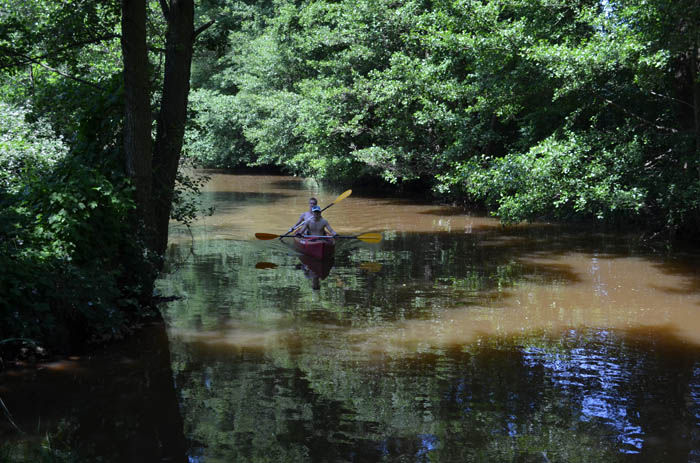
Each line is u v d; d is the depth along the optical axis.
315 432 4.55
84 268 6.63
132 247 7.50
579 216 17.81
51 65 9.35
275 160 35.09
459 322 7.57
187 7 8.59
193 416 4.83
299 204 21.45
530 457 4.16
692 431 4.57
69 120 8.66
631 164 12.73
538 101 15.48
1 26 8.43
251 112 34.28
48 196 6.78
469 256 12.20
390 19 21.55
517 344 6.70
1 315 5.77
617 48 11.38
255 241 13.91
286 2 31.11
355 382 5.58
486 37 14.06
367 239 12.84
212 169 42.69
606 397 5.24
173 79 8.55
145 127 7.70
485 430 4.59
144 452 4.22
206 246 13.21
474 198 19.89
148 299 7.92
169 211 8.66
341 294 8.98
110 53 11.77
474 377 5.71
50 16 9.16
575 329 7.27
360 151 21.95
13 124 11.63
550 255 12.29
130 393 5.28
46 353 6.15
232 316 7.79
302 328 7.28
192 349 6.49
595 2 13.34
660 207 13.61
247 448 4.29
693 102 12.85
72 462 4.06
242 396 5.25
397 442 4.38
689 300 8.64
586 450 4.27
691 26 10.09
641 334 7.08
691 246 13.27
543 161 12.35
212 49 10.16
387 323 7.50
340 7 23.67
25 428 4.59
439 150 21.20
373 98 21.09
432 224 17.12
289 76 32.69
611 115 14.57
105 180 6.93
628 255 12.27
